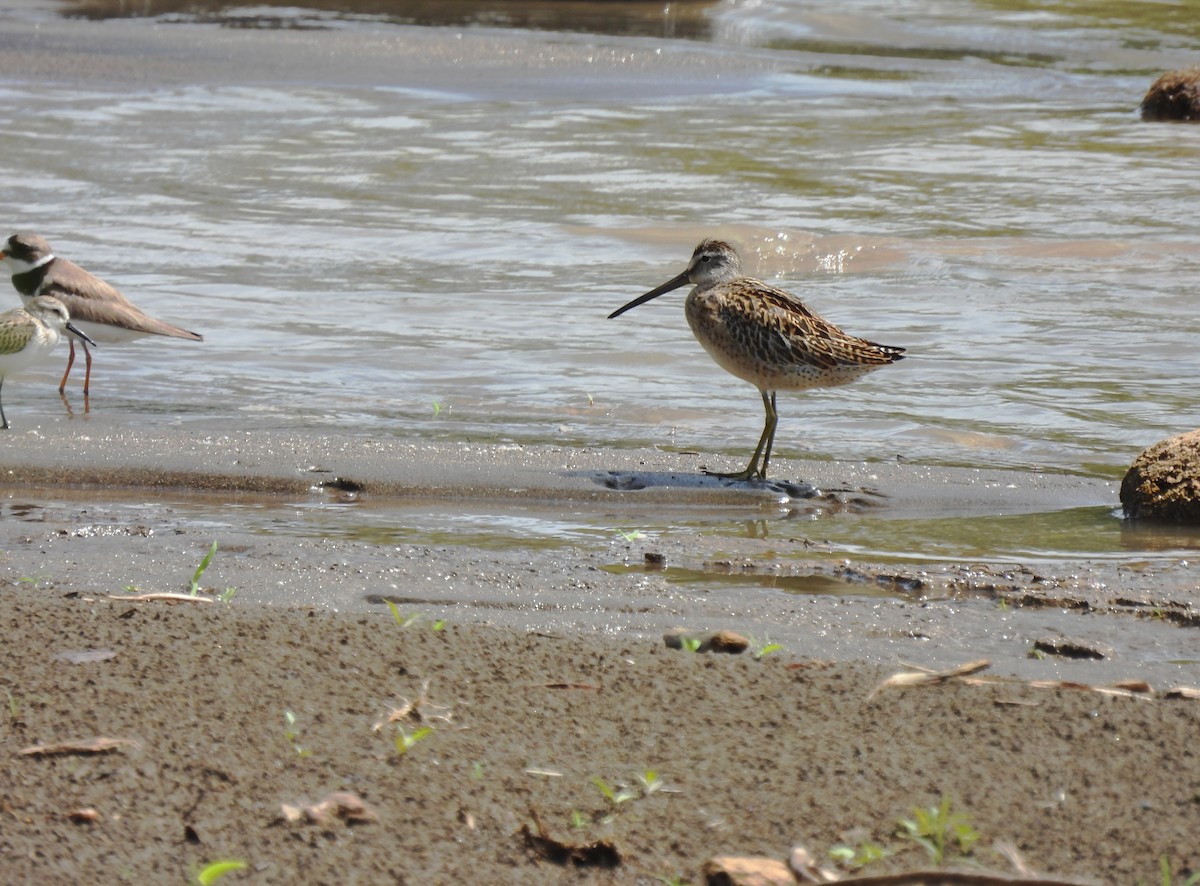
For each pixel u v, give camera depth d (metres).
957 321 19.53
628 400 16.20
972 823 6.09
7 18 42.94
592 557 11.07
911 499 13.06
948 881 5.53
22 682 7.07
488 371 17.16
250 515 12.18
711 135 31.62
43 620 7.95
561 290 20.75
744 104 35.50
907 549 11.59
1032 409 15.99
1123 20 47.34
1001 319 19.59
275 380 16.62
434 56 39.84
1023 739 6.89
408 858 5.81
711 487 13.09
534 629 8.99
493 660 7.78
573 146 30.23
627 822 6.09
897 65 41.06
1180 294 20.66
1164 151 30.23
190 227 23.58
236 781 6.26
